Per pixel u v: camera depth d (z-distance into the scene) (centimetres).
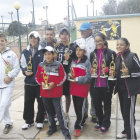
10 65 371
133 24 994
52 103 359
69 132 353
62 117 353
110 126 391
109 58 343
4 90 367
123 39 317
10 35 1537
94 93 354
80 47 345
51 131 367
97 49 354
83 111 359
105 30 1010
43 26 1497
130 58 310
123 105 329
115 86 336
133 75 307
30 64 372
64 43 393
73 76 354
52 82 339
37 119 392
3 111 358
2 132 383
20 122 424
